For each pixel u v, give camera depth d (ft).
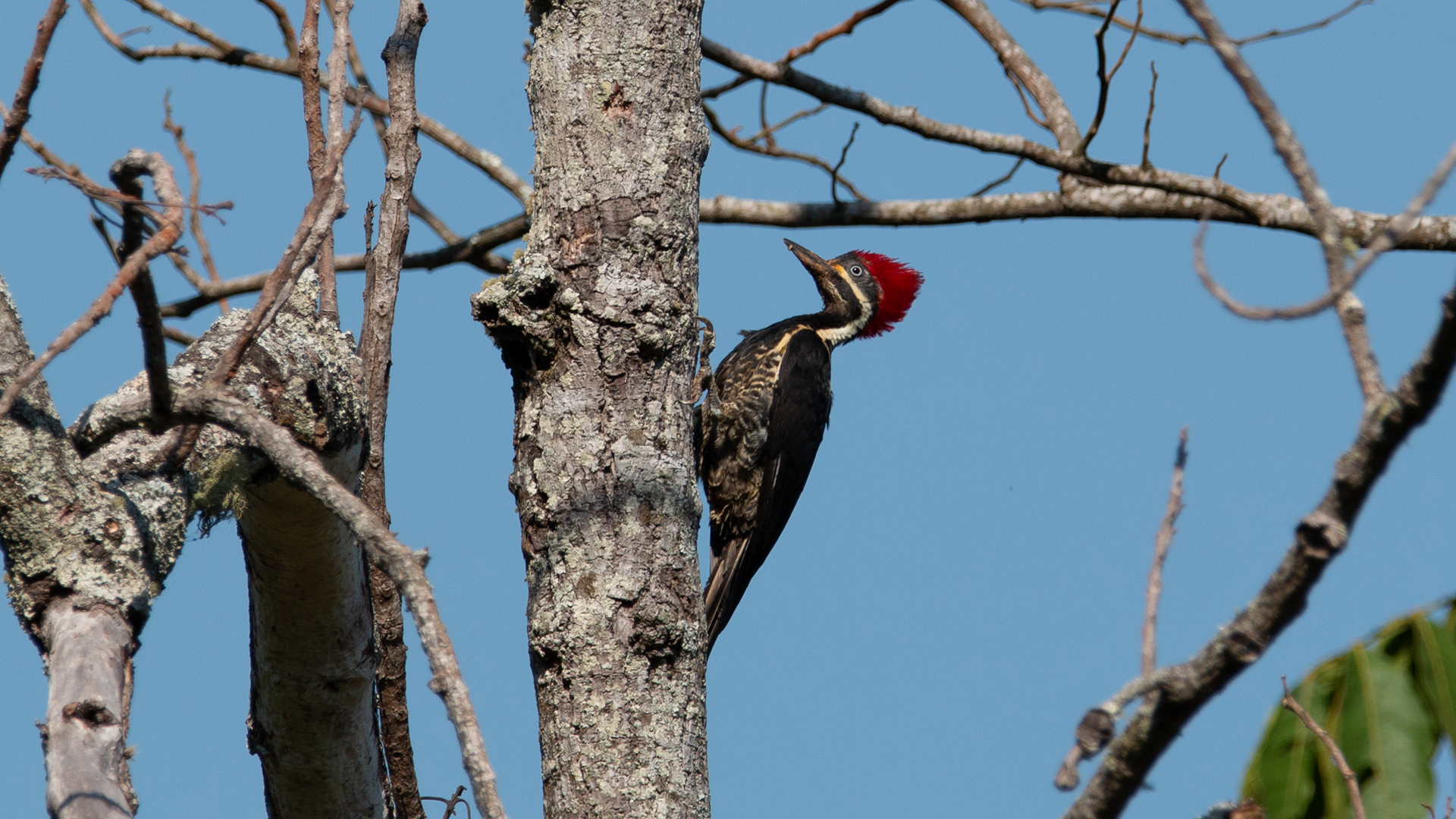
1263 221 44.19
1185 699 12.46
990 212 47.14
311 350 25.27
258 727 27.86
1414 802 17.15
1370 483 11.73
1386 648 18.37
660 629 24.06
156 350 16.72
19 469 19.85
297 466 15.33
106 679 17.89
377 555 14.57
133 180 16.98
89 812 15.65
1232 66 13.96
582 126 26.03
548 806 23.85
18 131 17.49
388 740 28.91
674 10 26.78
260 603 25.64
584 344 25.14
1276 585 12.10
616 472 24.66
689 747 23.93
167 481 21.83
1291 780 17.81
